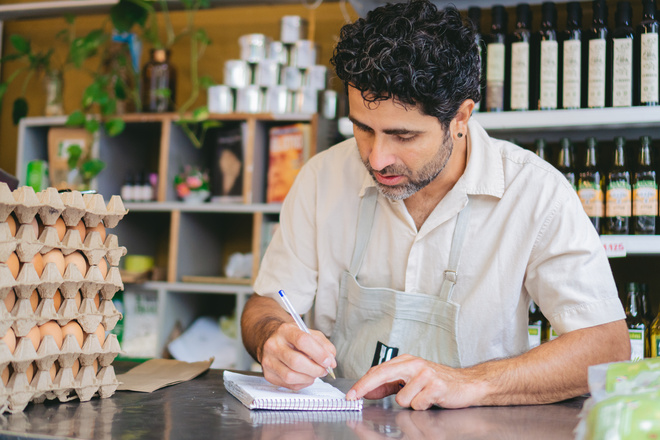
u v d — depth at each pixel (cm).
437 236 147
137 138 346
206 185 313
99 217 113
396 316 147
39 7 328
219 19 351
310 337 117
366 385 113
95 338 112
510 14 240
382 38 112
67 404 110
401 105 112
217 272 339
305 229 162
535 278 142
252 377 131
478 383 118
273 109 301
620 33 206
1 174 118
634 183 211
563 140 219
